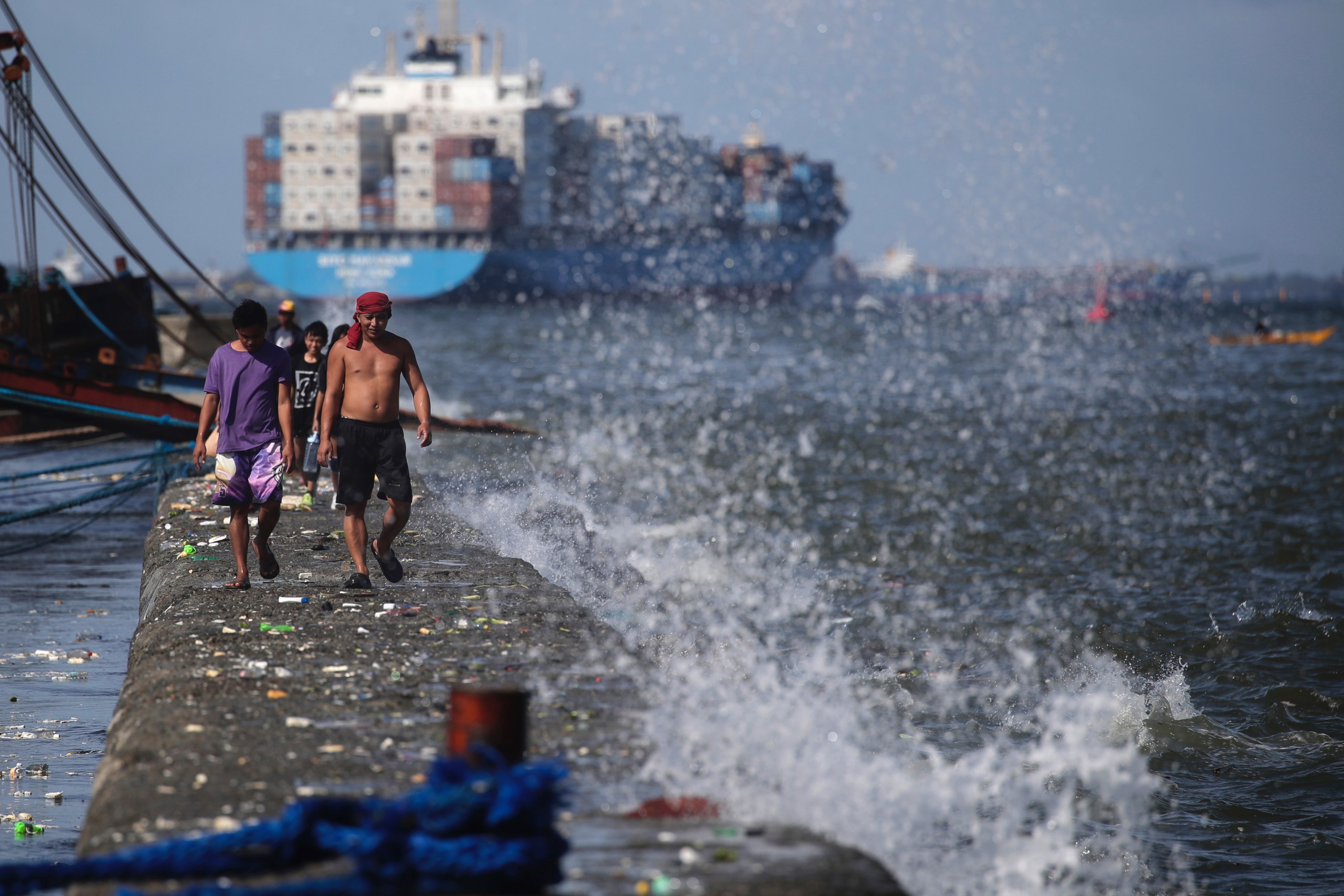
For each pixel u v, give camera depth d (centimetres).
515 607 2923
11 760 2697
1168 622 4712
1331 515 7438
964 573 5628
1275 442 11869
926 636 4409
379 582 3191
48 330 9231
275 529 3959
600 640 2664
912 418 13962
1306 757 3253
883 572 5575
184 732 1962
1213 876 2527
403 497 3025
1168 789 3011
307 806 1423
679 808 1677
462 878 1311
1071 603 4978
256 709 2100
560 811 1623
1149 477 9225
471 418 12412
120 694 2614
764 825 1612
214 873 1396
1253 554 6156
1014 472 9488
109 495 5806
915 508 7550
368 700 2164
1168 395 17425
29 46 7000
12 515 5447
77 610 4147
